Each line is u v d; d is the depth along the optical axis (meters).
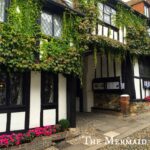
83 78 13.52
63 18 8.80
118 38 11.91
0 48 6.51
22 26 7.36
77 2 9.97
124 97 11.44
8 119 6.88
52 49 8.06
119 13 12.14
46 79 8.29
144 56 13.82
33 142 6.66
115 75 12.58
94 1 10.40
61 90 8.62
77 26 9.12
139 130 8.49
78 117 11.23
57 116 8.32
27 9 7.61
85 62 13.54
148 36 13.78
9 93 7.02
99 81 13.33
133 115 11.62
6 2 7.16
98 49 10.23
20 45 7.02
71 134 7.67
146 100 13.19
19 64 6.86
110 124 9.55
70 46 8.75
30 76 7.66
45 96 8.15
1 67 6.79
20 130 7.13
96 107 13.28
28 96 7.48
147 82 13.92
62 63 8.08
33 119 7.54
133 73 12.69
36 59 7.55
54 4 8.34
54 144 6.88
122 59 12.17
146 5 15.45
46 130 7.44
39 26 7.84
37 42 7.70
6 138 6.35
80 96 13.54
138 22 13.58
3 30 6.72
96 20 10.21
